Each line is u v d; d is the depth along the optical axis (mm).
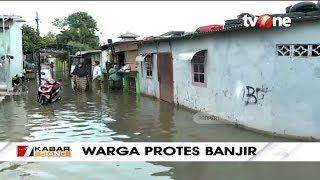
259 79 9062
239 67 9789
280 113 8680
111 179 6164
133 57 20953
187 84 13266
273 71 8680
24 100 16250
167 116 11883
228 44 10266
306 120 8367
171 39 14188
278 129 8758
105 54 28766
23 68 28812
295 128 8508
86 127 10273
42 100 15031
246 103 9594
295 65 8367
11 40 22734
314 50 8188
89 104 15008
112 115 12234
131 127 10203
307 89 8297
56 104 15039
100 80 25109
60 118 11734
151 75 17516
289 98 8516
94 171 6582
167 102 15422
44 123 10883
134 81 20094
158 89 16562
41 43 39500
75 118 11727
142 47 18906
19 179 6211
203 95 12000
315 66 8188
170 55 14805
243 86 9656
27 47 34125
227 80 10422
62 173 6496
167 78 15305
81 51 33688
